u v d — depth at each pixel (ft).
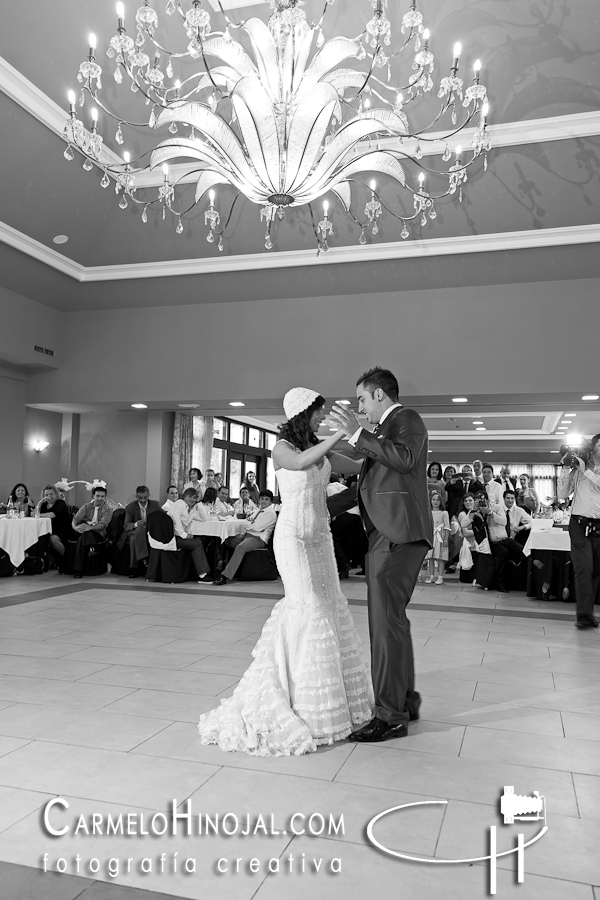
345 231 27.73
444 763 8.82
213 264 30.30
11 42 18.48
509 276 28.53
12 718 10.39
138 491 31.09
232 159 14.19
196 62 19.31
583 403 31.42
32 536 28.73
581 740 9.74
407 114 21.18
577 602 18.86
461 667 14.12
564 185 24.08
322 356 31.17
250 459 58.29
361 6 17.95
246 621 18.92
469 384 29.19
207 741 9.40
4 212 25.93
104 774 8.30
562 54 18.95
